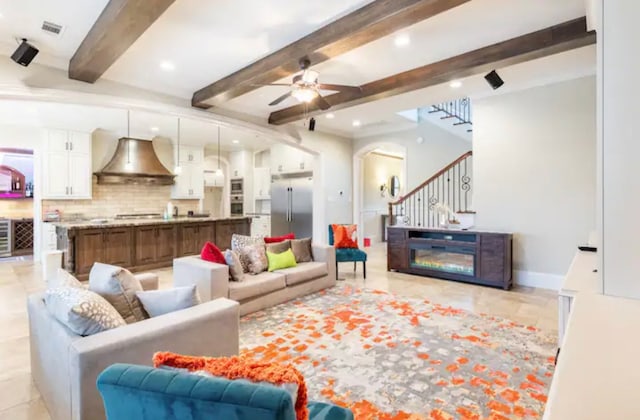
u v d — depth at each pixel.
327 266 4.57
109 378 0.87
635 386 0.74
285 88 4.60
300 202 7.81
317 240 7.30
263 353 2.69
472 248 4.77
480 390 2.18
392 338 2.96
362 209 8.27
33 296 2.30
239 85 3.98
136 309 2.08
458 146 6.73
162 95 4.64
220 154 10.00
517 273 4.82
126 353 1.62
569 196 4.42
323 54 3.16
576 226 4.38
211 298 3.23
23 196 8.39
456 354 2.67
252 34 3.12
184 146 8.80
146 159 7.85
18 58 3.24
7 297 4.27
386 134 7.65
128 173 7.49
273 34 3.12
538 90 4.59
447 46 3.40
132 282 2.12
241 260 4.02
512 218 4.84
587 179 4.29
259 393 0.75
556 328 3.19
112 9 2.58
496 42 3.32
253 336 3.01
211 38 3.21
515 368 2.45
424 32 3.12
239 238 4.27
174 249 6.34
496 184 4.95
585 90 4.27
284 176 8.20
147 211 8.34
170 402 0.79
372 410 1.98
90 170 7.20
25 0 2.61
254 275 3.90
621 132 1.26
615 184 1.28
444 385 2.24
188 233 6.57
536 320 3.40
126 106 4.39
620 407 0.67
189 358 1.01
